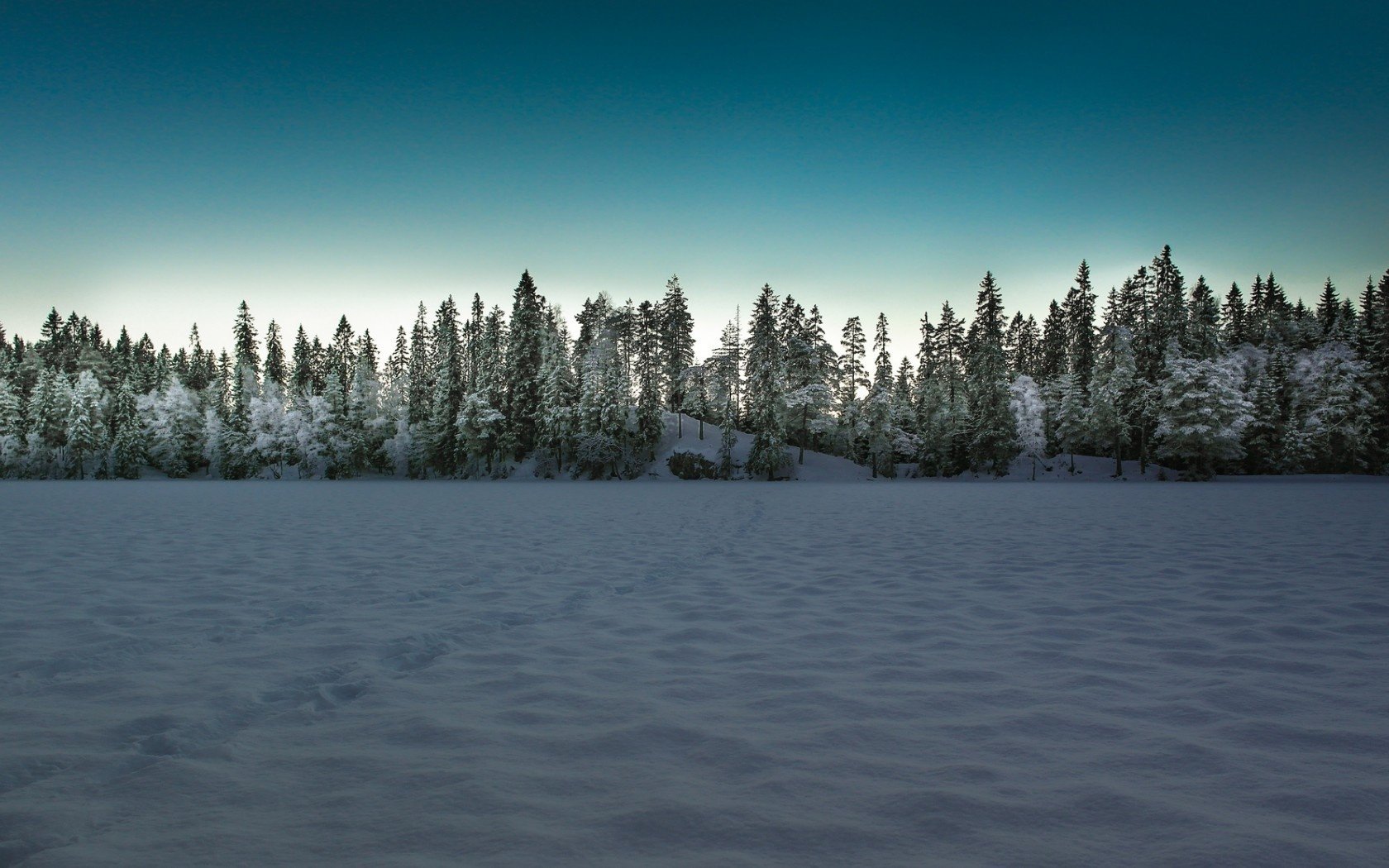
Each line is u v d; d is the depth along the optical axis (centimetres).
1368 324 6850
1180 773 351
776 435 6619
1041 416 6944
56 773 353
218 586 923
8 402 7669
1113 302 6519
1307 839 282
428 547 1373
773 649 611
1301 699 465
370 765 366
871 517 2180
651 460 7231
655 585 945
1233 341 7712
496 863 269
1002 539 1500
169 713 445
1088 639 636
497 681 520
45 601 817
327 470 7531
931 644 623
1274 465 6150
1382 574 985
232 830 296
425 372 9025
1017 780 345
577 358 7888
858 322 7350
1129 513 2273
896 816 308
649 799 327
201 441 8119
